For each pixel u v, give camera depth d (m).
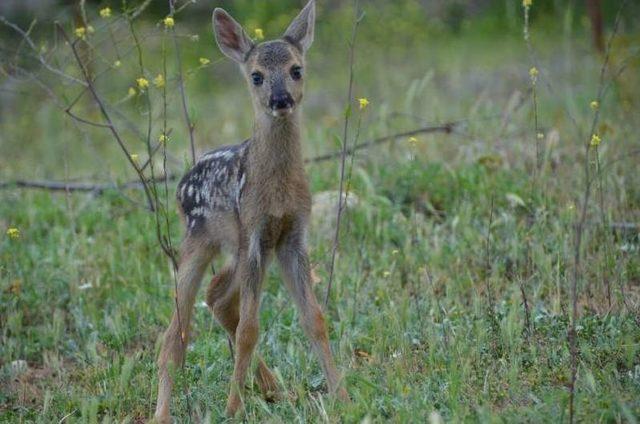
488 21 25.56
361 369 9.99
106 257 13.23
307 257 9.80
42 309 12.30
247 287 9.59
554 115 16.56
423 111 18.50
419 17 25.52
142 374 10.48
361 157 15.34
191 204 10.42
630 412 7.87
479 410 8.26
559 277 11.31
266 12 25.38
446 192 14.28
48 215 14.80
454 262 12.42
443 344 10.19
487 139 15.40
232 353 10.43
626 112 16.39
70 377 10.95
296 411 9.06
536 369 9.54
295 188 9.68
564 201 13.30
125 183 15.40
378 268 12.34
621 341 9.72
